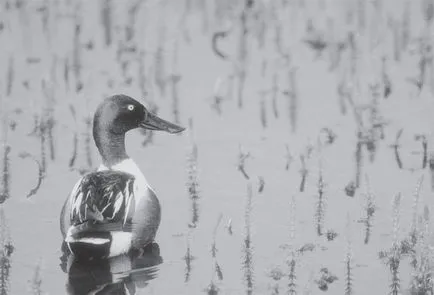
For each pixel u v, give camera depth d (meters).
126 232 12.24
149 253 12.45
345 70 17.67
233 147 15.58
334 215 13.36
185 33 19.75
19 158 15.11
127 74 18.19
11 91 17.44
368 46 19.20
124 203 12.31
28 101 17.08
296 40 19.56
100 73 18.27
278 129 16.19
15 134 15.91
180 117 16.64
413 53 18.83
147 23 20.38
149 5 21.27
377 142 15.58
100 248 12.02
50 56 18.92
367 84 17.64
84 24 20.30
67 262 12.15
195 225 13.20
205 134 16.05
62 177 14.55
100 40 19.69
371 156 15.14
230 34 19.83
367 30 19.75
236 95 17.44
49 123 15.83
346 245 12.55
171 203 13.85
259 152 15.38
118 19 20.55
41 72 18.20
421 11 20.67
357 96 17.08
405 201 13.69
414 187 14.11
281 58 18.80
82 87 17.66
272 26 20.27
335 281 11.67
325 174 14.61
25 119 16.42
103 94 17.42
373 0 21.19
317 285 11.58
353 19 20.34
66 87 17.67
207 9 21.12
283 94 17.41
